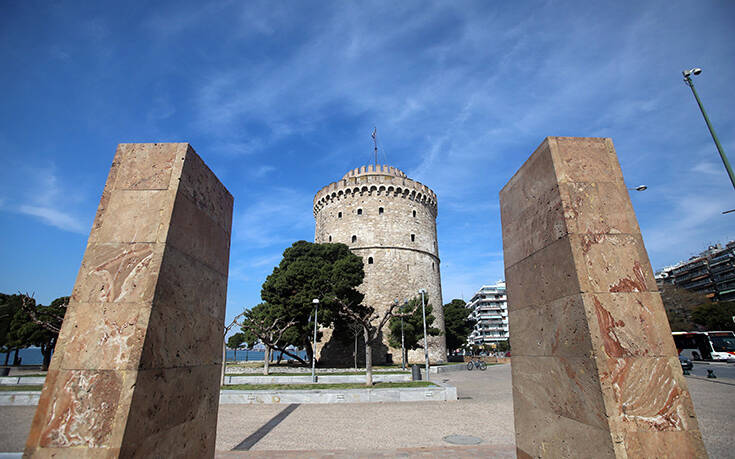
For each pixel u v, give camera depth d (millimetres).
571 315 4703
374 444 9648
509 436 10461
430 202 58719
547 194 5445
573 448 4609
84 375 4004
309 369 35188
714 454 8445
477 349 102812
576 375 4586
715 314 57969
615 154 5344
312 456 8227
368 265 51125
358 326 39281
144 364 4098
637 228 4918
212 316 6016
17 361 47312
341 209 55188
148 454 4094
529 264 6113
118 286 4402
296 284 40281
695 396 16672
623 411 4016
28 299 24812
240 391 16734
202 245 5727
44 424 3850
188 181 5301
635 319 4434
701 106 14984
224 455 8297
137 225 4734
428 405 15914
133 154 5227
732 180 13641
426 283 53312
